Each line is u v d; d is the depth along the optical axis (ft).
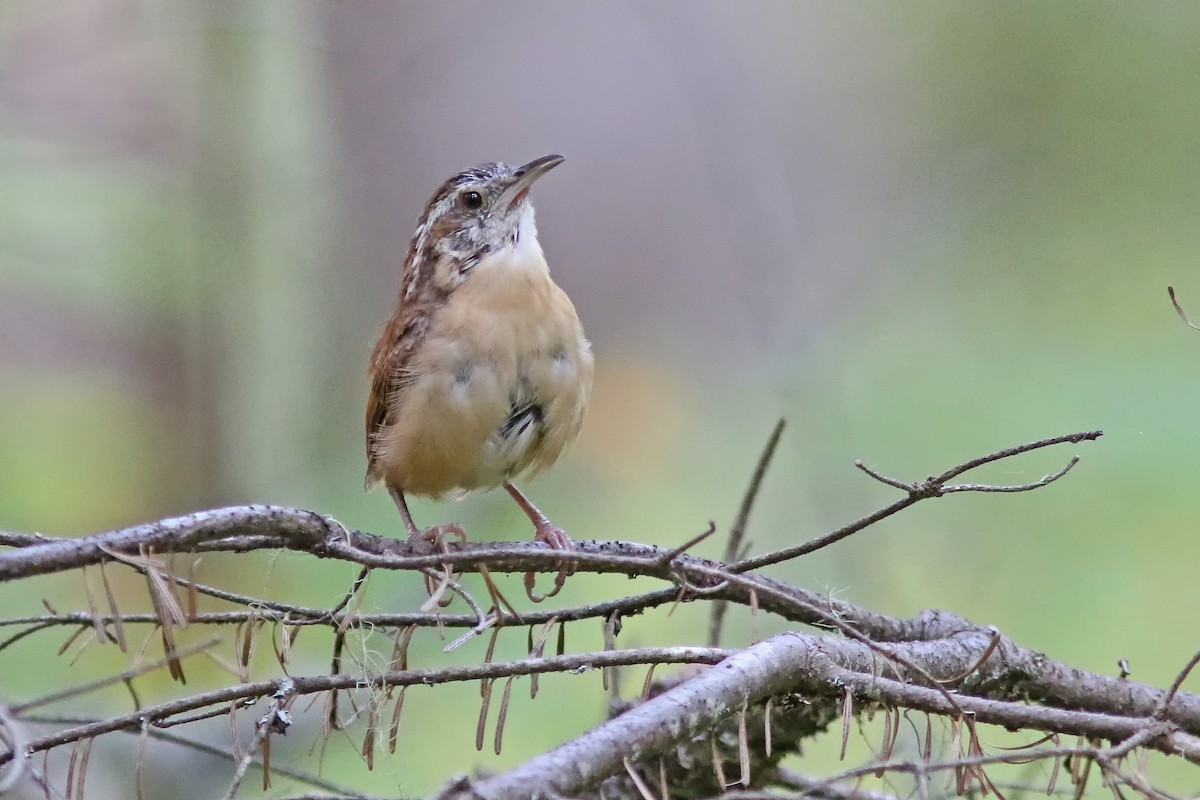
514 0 56.95
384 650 29.01
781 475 39.34
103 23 43.78
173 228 44.50
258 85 44.78
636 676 28.89
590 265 57.82
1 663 30.42
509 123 57.11
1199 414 38.09
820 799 18.17
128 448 44.42
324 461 46.78
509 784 12.26
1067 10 46.83
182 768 26.37
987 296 46.06
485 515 42.22
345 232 53.42
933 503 35.88
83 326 45.32
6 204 42.50
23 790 19.51
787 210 52.70
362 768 27.22
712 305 54.75
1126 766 15.56
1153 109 45.91
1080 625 32.53
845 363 43.47
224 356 44.50
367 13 53.83
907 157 50.44
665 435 49.11
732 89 54.70
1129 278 44.86
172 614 13.67
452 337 22.15
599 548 19.04
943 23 49.62
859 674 15.31
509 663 14.73
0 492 42.29
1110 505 35.37
